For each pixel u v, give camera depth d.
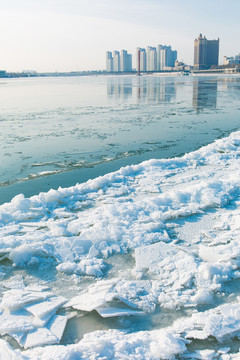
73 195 8.38
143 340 3.55
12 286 4.70
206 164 11.30
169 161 11.43
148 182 9.35
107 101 39.00
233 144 14.33
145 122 22.70
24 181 10.80
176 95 45.91
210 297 4.36
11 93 57.53
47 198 7.86
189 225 6.57
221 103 34.16
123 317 4.09
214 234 6.14
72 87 80.94
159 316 4.09
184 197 7.83
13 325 3.83
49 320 3.98
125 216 6.91
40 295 4.38
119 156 14.03
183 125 21.30
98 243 5.81
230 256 5.16
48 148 15.49
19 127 21.30
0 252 5.44
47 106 34.28
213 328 3.73
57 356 3.21
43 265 5.29
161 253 5.43
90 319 4.06
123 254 5.56
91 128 20.67
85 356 3.31
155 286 4.64
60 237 5.97
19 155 14.23
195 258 5.23
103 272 5.07
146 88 66.06
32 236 5.95
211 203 7.55
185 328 3.79
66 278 4.93
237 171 10.20
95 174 11.51
